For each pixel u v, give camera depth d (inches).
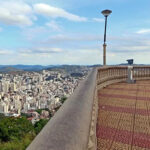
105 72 461.7
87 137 47.4
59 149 32.9
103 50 509.0
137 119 208.4
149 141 152.3
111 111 241.0
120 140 153.4
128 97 329.4
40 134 40.0
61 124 46.3
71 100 75.2
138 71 606.9
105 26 499.2
